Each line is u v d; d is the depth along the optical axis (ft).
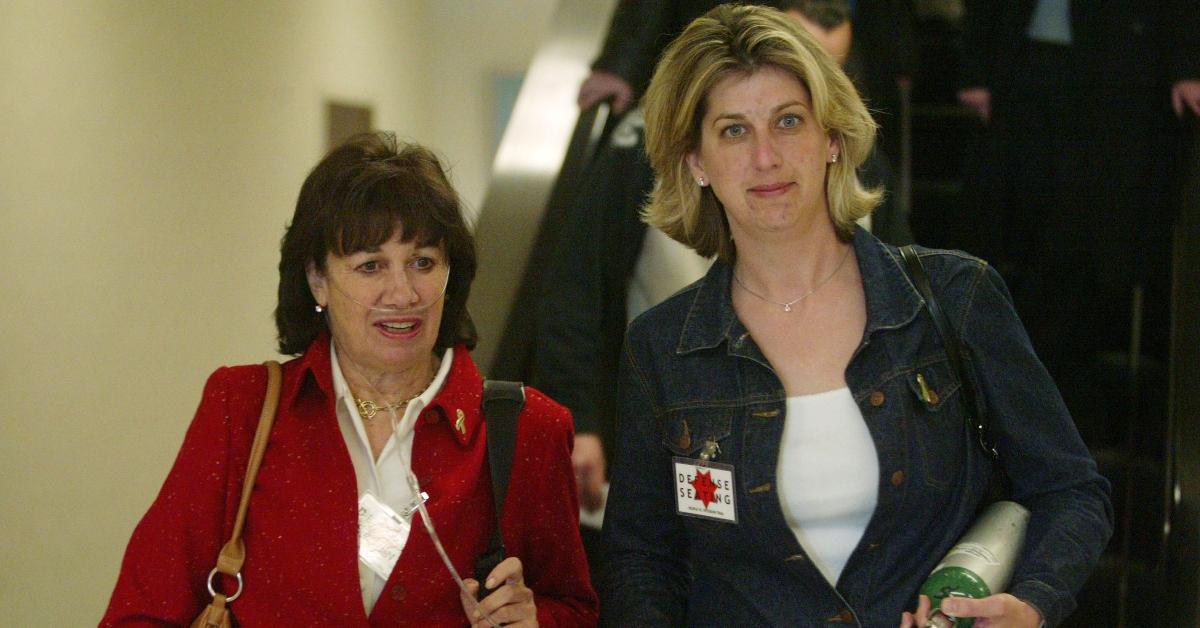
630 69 15.24
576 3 19.15
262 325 21.16
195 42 18.54
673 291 12.86
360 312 8.21
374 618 8.14
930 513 8.14
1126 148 16.24
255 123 20.89
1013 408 8.20
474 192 34.50
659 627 8.66
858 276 8.51
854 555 8.09
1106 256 16.47
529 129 17.16
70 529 14.67
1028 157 17.17
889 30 17.53
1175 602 14.02
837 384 8.23
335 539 8.13
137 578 8.10
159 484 17.21
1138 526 16.07
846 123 8.23
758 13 8.27
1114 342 17.56
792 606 8.23
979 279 8.27
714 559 8.59
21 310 13.61
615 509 9.18
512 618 8.20
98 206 15.55
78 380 14.90
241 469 8.33
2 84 13.42
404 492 8.41
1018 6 17.15
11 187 13.53
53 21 14.53
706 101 8.23
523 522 8.73
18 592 13.44
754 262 8.54
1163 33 15.87
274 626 8.02
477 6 34.04
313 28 23.80
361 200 8.08
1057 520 8.13
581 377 13.02
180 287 17.93
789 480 8.17
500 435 8.62
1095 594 15.69
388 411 8.63
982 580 7.68
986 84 18.33
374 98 27.78
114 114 16.05
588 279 13.12
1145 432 16.37
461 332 8.96
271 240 21.58
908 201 19.34
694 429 8.48
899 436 8.02
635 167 13.02
